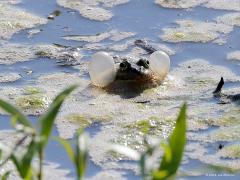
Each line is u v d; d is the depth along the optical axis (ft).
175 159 32.37
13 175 45.27
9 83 59.31
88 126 52.11
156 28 70.03
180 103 55.83
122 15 72.84
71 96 57.00
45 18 72.33
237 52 64.69
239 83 59.00
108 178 45.50
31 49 65.67
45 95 56.95
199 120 52.95
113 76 58.75
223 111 54.34
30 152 31.71
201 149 48.96
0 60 63.41
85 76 60.85
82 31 69.67
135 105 55.52
